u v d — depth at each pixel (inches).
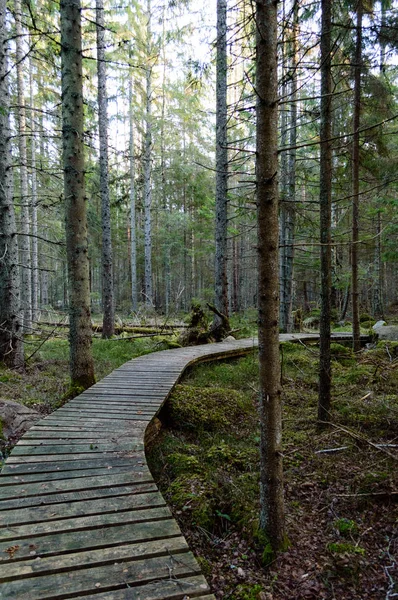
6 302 343.3
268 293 123.1
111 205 858.8
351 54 303.9
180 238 1000.9
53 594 84.9
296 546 133.1
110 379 292.4
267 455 129.1
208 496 158.6
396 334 455.2
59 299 1270.9
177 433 236.1
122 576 91.3
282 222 595.2
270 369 125.8
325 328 223.9
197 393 271.9
